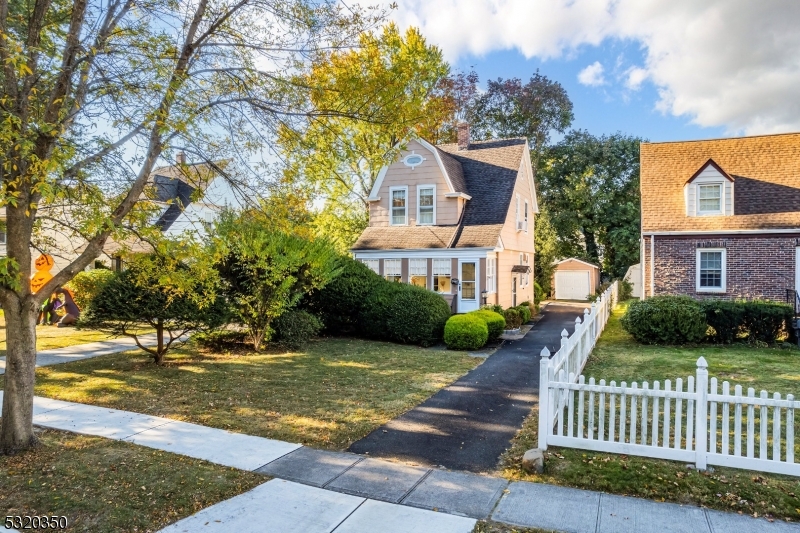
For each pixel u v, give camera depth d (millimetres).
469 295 19797
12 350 5797
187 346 13766
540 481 5102
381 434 6621
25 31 6656
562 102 38750
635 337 14430
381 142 9078
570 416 5844
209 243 8117
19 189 5465
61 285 6020
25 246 5766
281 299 12836
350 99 7555
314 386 9234
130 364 11266
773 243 17797
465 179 23422
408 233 21672
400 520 4254
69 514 4273
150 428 6750
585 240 41125
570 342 7773
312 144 7812
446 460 5730
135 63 6168
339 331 16938
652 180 21156
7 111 5078
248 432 6637
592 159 39062
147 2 6805
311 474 5266
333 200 25719
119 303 10320
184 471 5273
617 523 4195
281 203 8008
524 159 25188
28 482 4914
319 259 12977
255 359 11992
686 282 18984
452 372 10625
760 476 4965
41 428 6715
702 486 4801
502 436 6578
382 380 9789
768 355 12031
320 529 4094
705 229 18562
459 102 33781
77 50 5922
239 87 7398
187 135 6445
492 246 19344
